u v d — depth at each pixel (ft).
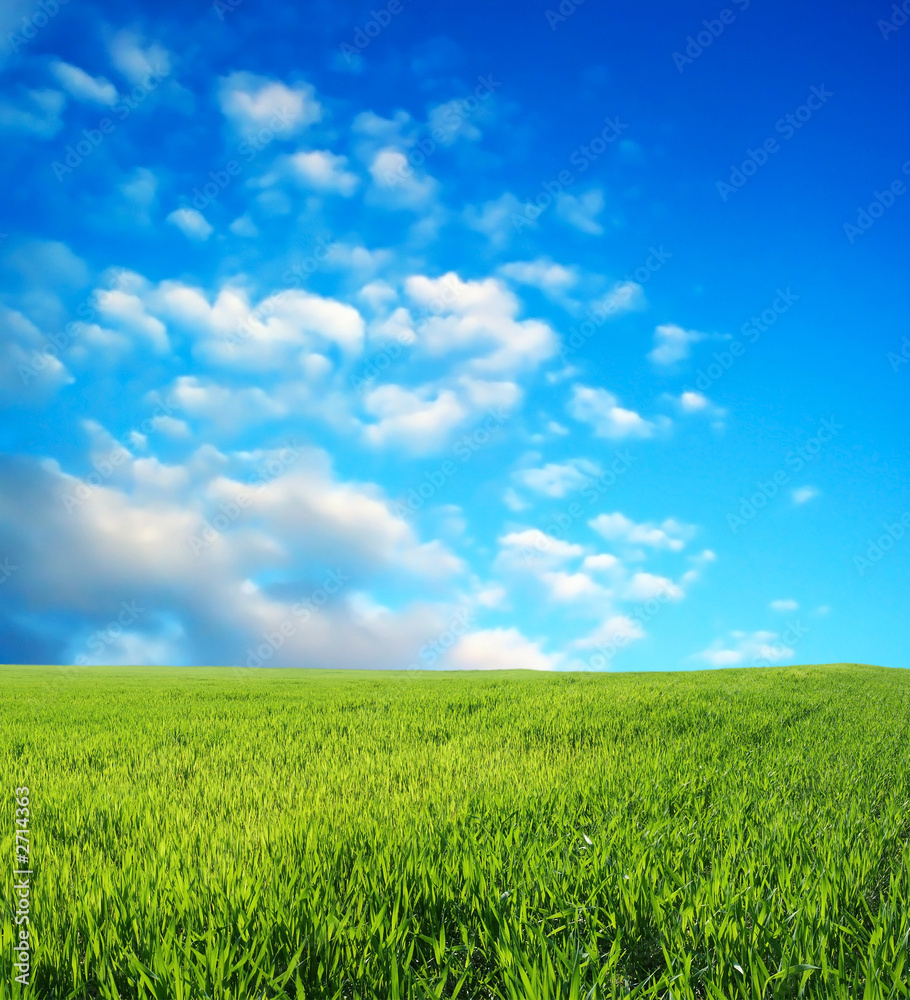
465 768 31.68
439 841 18.08
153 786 29.27
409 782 28.73
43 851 19.81
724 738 40.09
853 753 34.47
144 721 53.01
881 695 73.56
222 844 19.40
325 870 16.26
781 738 40.27
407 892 14.58
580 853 17.44
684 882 15.31
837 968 11.62
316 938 12.72
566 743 39.83
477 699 63.16
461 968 12.51
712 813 22.06
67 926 14.06
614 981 11.49
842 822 20.03
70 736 45.29
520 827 19.66
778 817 20.72
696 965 12.41
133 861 17.90
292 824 20.90
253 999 11.39
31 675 138.62
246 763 35.01
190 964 11.85
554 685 87.61
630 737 42.01
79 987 11.90
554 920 13.91
